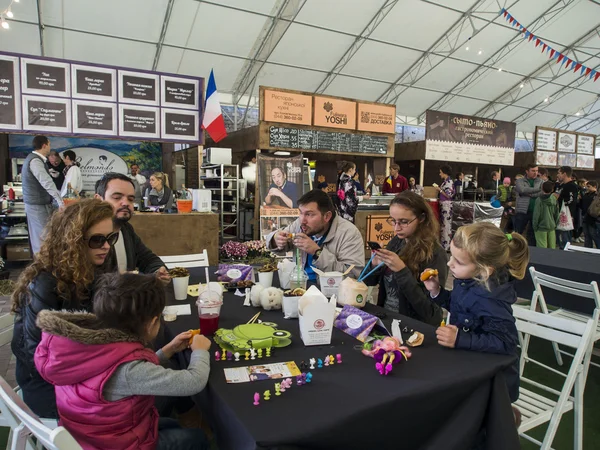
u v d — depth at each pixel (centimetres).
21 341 138
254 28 883
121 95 554
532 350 321
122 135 561
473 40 1038
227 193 782
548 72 1248
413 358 133
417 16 930
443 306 176
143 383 106
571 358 306
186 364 131
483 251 142
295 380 116
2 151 817
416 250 206
